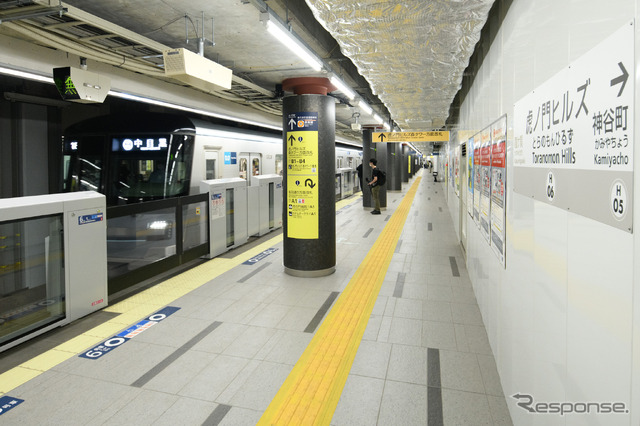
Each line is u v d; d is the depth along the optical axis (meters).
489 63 3.83
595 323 1.32
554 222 1.75
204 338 3.99
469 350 3.73
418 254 7.64
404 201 17.61
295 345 3.84
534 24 2.09
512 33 2.67
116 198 8.02
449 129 13.74
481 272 4.45
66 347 3.78
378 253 7.72
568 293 1.57
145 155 8.00
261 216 9.37
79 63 5.97
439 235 9.57
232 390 3.08
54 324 4.11
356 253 7.73
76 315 4.37
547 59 1.85
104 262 4.72
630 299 1.08
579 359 1.46
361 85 8.63
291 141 6.01
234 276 6.16
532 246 2.13
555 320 1.74
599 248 1.28
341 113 12.15
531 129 2.13
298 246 6.10
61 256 4.21
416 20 3.39
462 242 7.72
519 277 2.45
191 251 6.77
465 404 2.90
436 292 5.40
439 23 3.45
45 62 5.45
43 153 8.06
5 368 3.40
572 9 1.51
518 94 2.47
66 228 4.21
